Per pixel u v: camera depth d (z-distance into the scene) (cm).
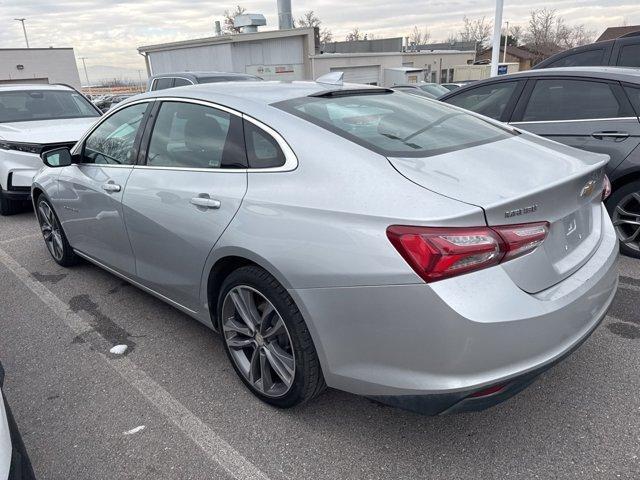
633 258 432
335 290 209
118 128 356
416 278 190
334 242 209
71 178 394
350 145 230
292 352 240
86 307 394
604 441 234
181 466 232
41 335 354
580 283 221
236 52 1978
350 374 219
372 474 223
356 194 211
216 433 252
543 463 224
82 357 324
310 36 2189
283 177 238
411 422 253
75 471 232
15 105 762
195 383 293
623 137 411
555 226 218
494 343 189
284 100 271
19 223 662
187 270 289
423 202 197
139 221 315
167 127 311
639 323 332
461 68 3759
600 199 269
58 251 469
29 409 275
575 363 292
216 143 275
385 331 201
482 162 230
